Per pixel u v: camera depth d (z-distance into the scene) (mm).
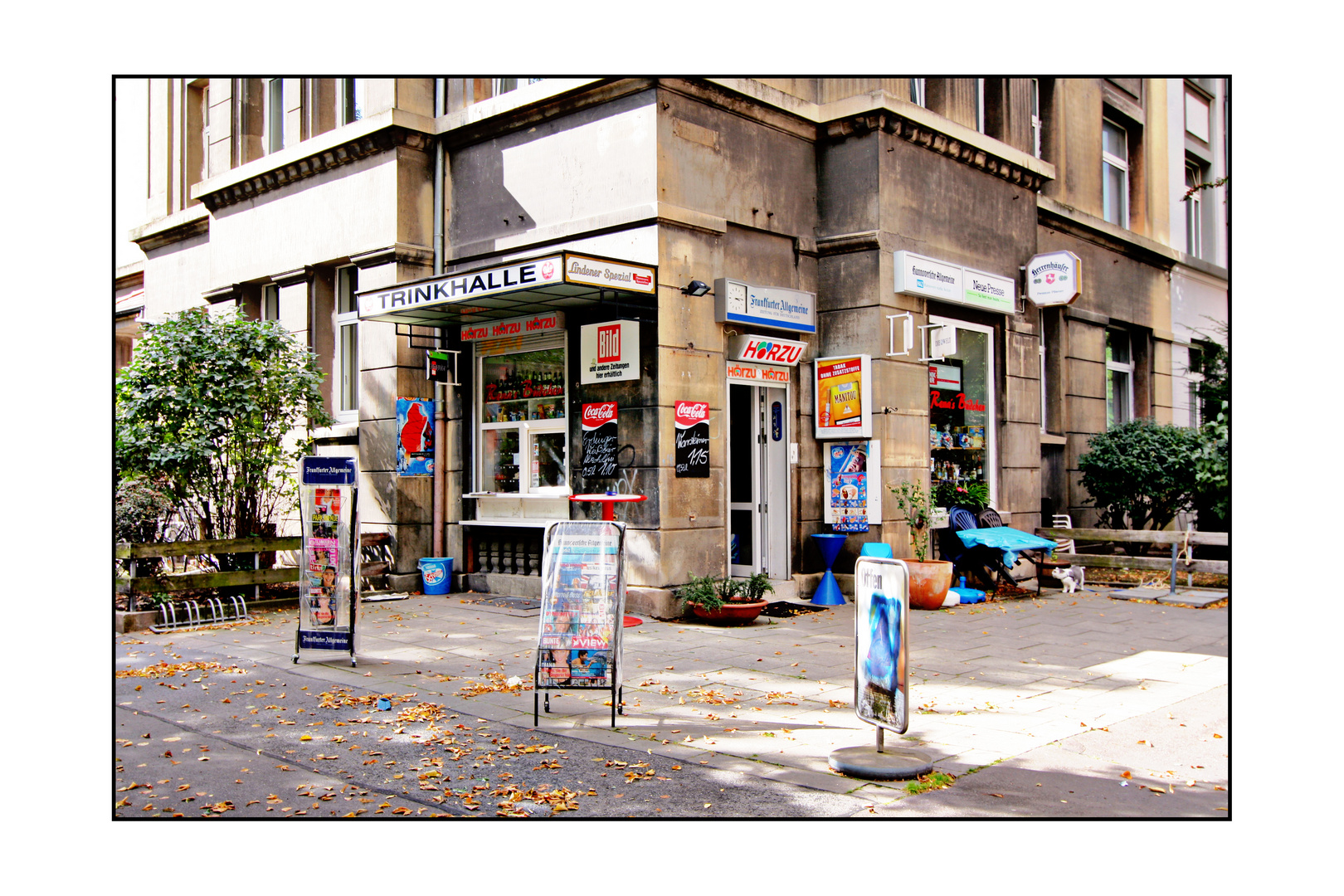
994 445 13773
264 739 6086
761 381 11656
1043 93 16078
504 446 12219
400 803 4992
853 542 11977
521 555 12039
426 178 12703
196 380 11391
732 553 12484
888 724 5441
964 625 10352
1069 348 16281
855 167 12062
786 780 5312
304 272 13695
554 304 10945
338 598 8266
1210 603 11711
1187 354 19562
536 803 4984
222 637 9547
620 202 10734
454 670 8039
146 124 18203
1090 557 13391
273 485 12023
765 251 11734
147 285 17266
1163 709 6852
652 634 9641
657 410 10391
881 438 11719
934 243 12648
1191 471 14500
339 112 13609
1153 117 18906
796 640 9344
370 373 12844
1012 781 5320
